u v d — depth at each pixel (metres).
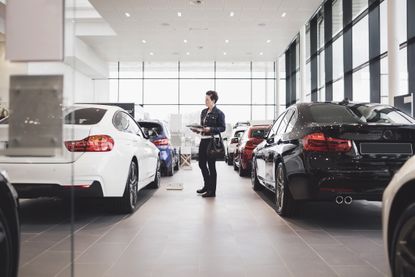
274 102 19.50
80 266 2.35
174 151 9.16
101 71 17.84
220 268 2.32
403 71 7.44
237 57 17.95
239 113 19.62
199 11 11.43
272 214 4.03
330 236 3.10
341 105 3.85
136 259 2.49
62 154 1.50
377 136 3.14
